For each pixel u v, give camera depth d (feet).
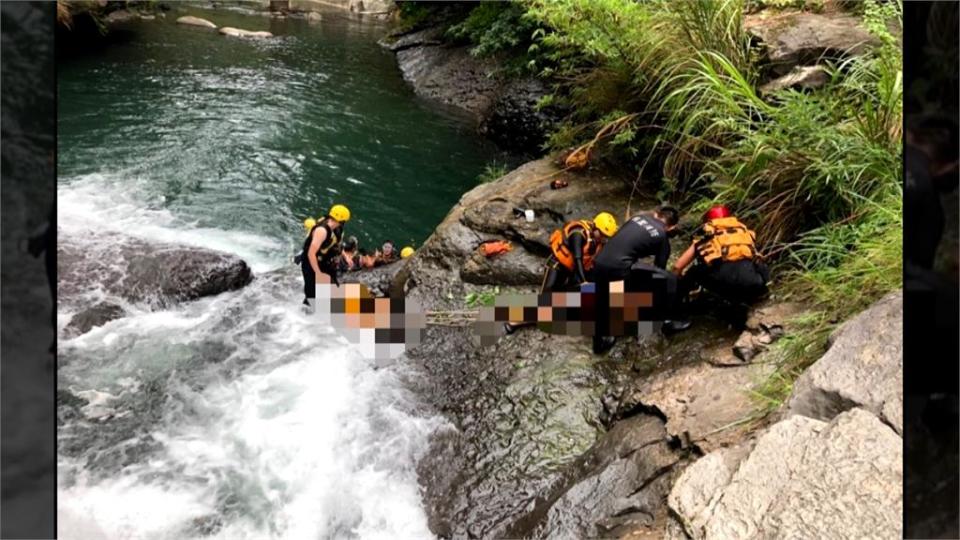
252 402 13.71
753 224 14.79
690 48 17.79
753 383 11.07
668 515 8.57
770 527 7.22
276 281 19.01
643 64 18.38
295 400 13.84
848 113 14.55
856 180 12.83
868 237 12.14
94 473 11.79
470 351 14.78
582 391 13.09
